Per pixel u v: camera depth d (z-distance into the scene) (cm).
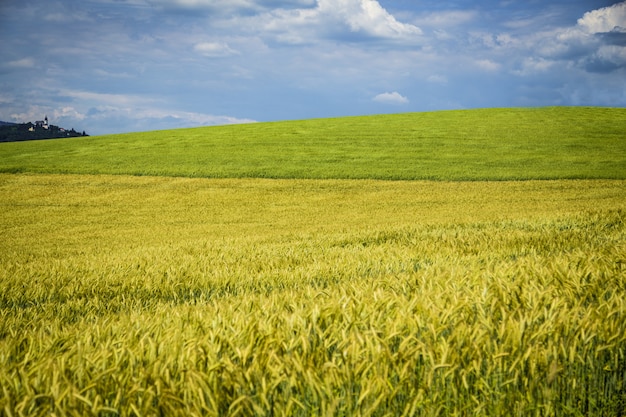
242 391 279
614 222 1398
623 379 335
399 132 5384
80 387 282
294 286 759
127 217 2739
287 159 4281
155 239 2064
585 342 328
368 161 4116
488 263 725
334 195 3164
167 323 432
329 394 269
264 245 1401
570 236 1105
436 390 290
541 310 382
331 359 324
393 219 2327
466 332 326
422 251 1007
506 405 305
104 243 2009
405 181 3494
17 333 429
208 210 2878
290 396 277
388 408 282
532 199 2770
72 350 325
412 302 394
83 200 3188
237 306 488
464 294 446
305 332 340
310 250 1198
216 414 255
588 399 322
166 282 820
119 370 300
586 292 455
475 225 1570
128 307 702
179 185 3541
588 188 3062
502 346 313
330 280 807
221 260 1074
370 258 967
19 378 294
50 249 1869
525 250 949
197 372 278
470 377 313
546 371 310
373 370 288
